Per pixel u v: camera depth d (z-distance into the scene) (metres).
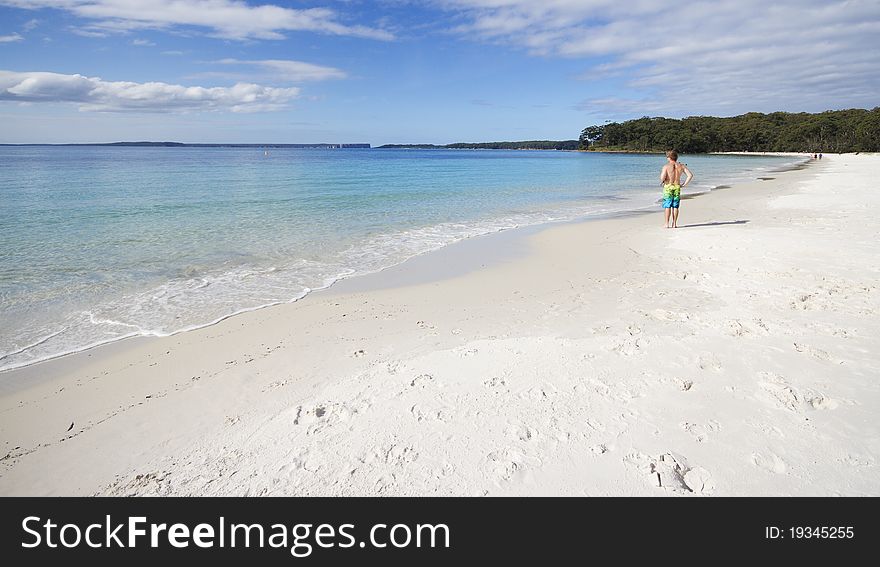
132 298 7.71
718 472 3.24
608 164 69.06
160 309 7.24
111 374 5.22
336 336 6.08
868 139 94.38
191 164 57.06
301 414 4.12
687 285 7.79
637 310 6.61
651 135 146.25
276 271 9.43
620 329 5.87
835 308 6.22
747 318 6.01
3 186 25.47
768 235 11.43
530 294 7.71
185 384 4.93
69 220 14.35
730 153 119.94
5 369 5.38
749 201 19.70
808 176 35.03
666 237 12.10
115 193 22.31
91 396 4.77
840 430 3.61
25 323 6.66
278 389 4.73
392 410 4.08
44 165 50.94
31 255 10.20
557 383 4.44
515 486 3.19
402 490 3.19
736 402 4.03
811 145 105.44
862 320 5.76
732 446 3.48
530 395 4.24
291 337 6.10
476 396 4.25
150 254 10.52
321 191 24.67
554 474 3.27
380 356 5.41
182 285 8.43
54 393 4.85
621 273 8.84
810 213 15.26
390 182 31.69
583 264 9.70
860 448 3.41
